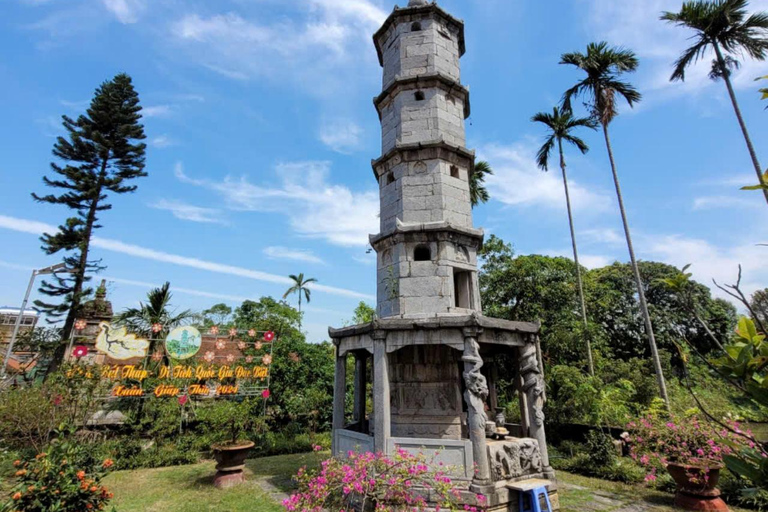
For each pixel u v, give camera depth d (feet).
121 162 92.58
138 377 57.57
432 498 30.60
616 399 63.16
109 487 42.29
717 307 118.42
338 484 25.45
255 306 98.17
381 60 52.16
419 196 41.47
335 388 40.65
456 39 49.03
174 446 55.72
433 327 33.88
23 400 48.24
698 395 62.64
